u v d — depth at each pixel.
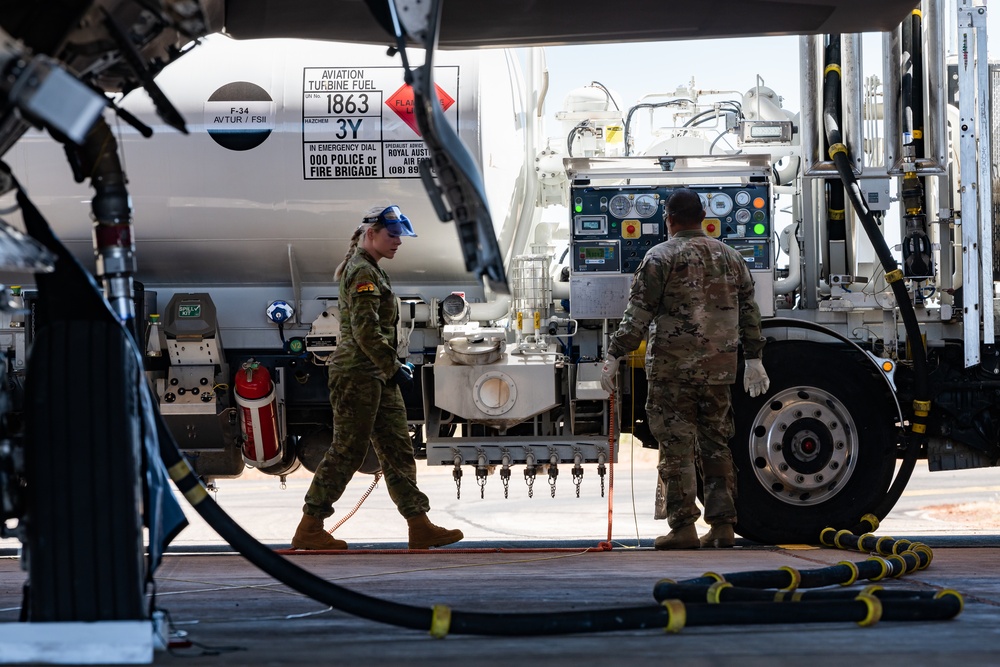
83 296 5.47
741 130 17.12
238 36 10.55
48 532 5.26
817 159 15.17
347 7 10.22
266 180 15.98
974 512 24.92
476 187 5.78
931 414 15.76
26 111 4.95
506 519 24.19
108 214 6.45
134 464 5.37
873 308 15.68
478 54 16.06
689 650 5.62
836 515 14.98
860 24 10.37
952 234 16.09
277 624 6.97
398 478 14.40
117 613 5.25
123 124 15.86
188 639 6.02
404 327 16.53
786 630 6.52
